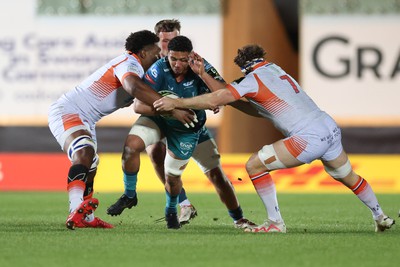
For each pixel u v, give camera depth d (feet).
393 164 183.32
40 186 188.75
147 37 100.78
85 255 77.41
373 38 183.73
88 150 97.25
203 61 95.04
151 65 101.30
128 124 185.98
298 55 185.47
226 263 73.41
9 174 189.06
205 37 186.60
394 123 183.73
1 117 188.65
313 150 93.40
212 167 103.50
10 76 188.24
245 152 185.98
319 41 184.55
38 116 188.34
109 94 100.83
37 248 81.51
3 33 188.14
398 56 183.32
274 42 185.16
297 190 181.98
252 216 125.80
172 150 97.71
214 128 186.19
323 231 99.35
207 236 91.30
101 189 185.16
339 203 149.38
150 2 186.91
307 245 84.23
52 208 137.80
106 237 89.92
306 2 184.75
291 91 94.48
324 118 94.58
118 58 100.48
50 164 188.96
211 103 92.99
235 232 96.84
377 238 90.33
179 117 93.81
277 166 94.68
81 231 96.37
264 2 185.16
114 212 99.81
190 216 108.68
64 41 187.32
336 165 96.12
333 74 184.65
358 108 184.24
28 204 146.41
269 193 95.71
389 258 76.54
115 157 185.68
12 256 76.84
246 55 96.27
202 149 102.99
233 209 104.47
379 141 184.03
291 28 185.16
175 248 81.76
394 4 183.32
